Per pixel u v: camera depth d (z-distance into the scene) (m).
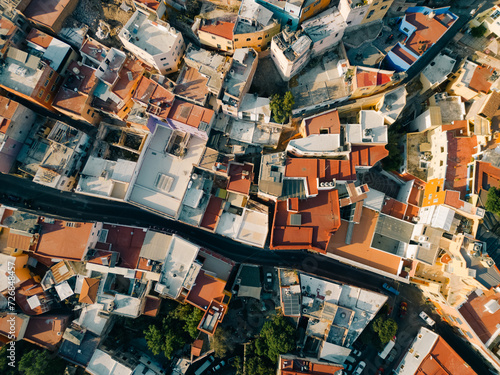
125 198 62.56
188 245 64.69
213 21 57.06
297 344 67.25
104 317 65.56
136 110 60.69
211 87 57.19
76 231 61.97
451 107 63.72
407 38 57.88
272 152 66.31
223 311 62.97
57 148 61.69
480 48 60.81
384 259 65.88
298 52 53.75
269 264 71.94
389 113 60.25
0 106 58.09
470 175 59.25
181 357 68.81
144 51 56.34
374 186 70.81
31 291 65.75
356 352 71.50
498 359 58.31
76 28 60.50
